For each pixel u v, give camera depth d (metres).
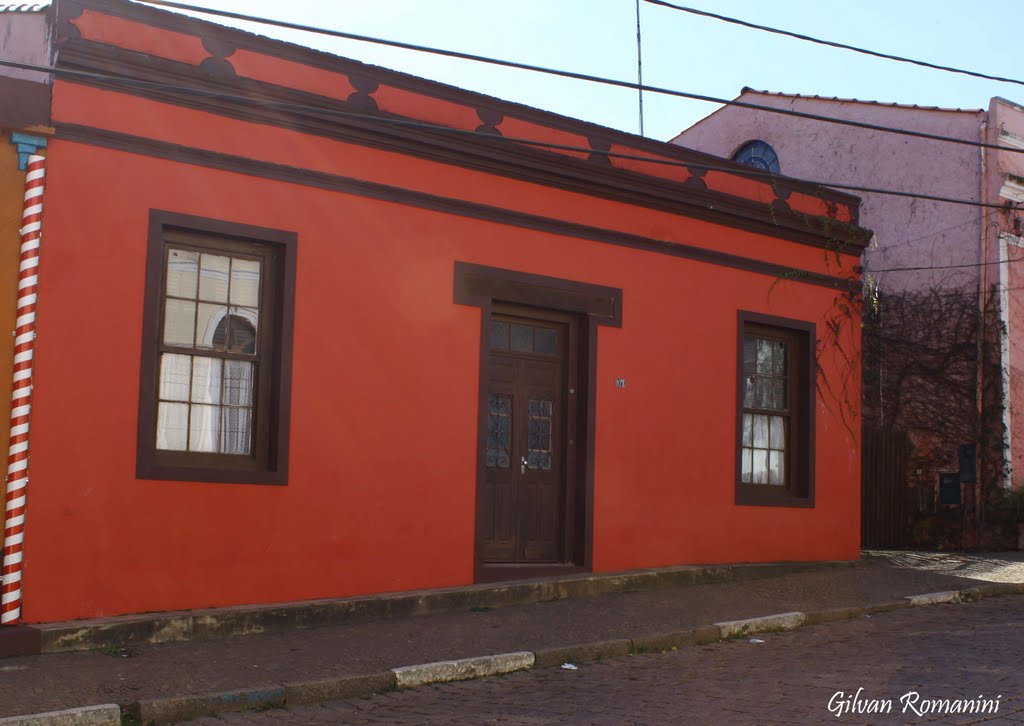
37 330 7.89
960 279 15.43
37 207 7.90
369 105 9.66
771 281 12.64
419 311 9.88
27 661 7.25
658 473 11.45
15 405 7.71
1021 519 14.56
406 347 9.78
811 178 17.66
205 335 8.86
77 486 7.99
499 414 10.62
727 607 9.98
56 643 7.56
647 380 11.45
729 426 12.10
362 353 9.51
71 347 8.02
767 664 7.96
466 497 10.07
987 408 15.02
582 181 11.01
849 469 13.24
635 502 11.24
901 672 7.44
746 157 18.98
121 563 8.16
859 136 17.02
